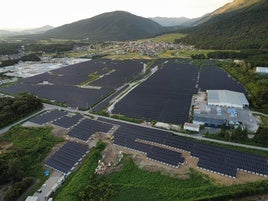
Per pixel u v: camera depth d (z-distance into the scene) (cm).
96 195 5772
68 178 6512
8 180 6438
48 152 7800
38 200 5734
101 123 9544
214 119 9319
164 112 10456
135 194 5775
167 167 6769
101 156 7381
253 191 5638
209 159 7038
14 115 10231
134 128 9069
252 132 8588
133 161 7094
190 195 5656
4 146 8194
